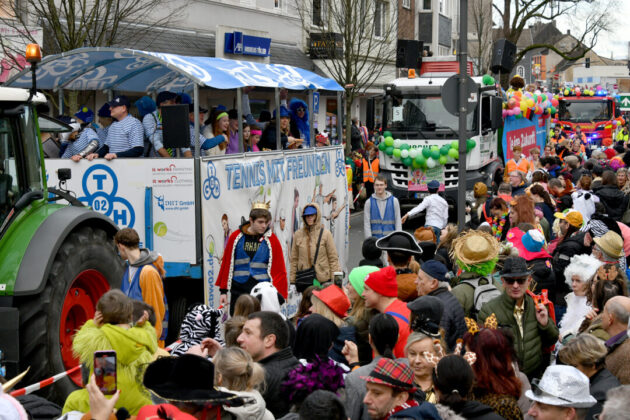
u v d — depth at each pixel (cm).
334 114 3081
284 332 530
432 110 2042
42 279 684
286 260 1110
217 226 949
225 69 1020
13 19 1532
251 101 2002
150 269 762
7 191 717
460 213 1266
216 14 2425
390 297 637
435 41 4291
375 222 1332
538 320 672
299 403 479
